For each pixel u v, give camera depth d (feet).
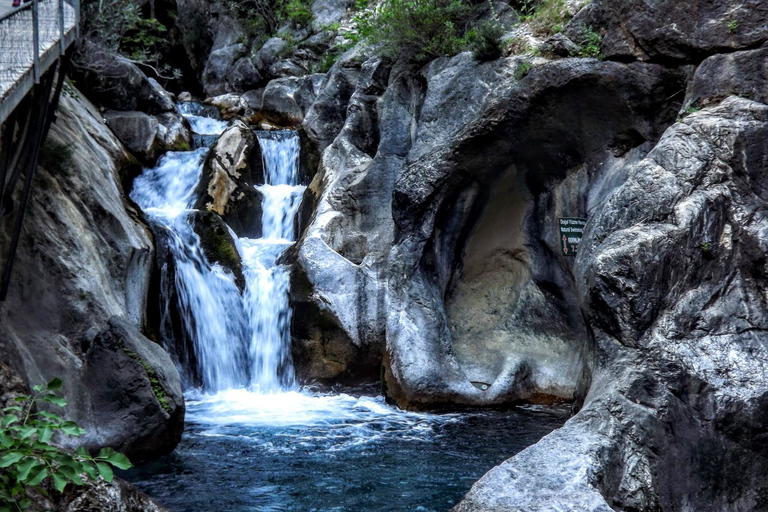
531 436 28.48
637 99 30.32
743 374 19.94
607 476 18.35
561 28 34.04
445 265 36.50
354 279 37.27
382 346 36.27
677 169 23.41
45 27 24.62
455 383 33.14
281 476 23.95
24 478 13.44
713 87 25.98
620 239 22.31
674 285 21.61
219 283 38.75
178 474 23.98
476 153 34.12
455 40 39.11
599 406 20.22
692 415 19.60
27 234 26.94
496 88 35.14
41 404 22.61
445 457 25.96
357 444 27.53
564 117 32.30
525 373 33.96
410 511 21.13
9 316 24.47
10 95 18.25
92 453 23.30
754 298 21.48
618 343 21.44
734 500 19.08
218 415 31.81
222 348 38.01
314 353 36.81
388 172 39.81
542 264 35.19
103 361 24.99
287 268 38.68
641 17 29.50
